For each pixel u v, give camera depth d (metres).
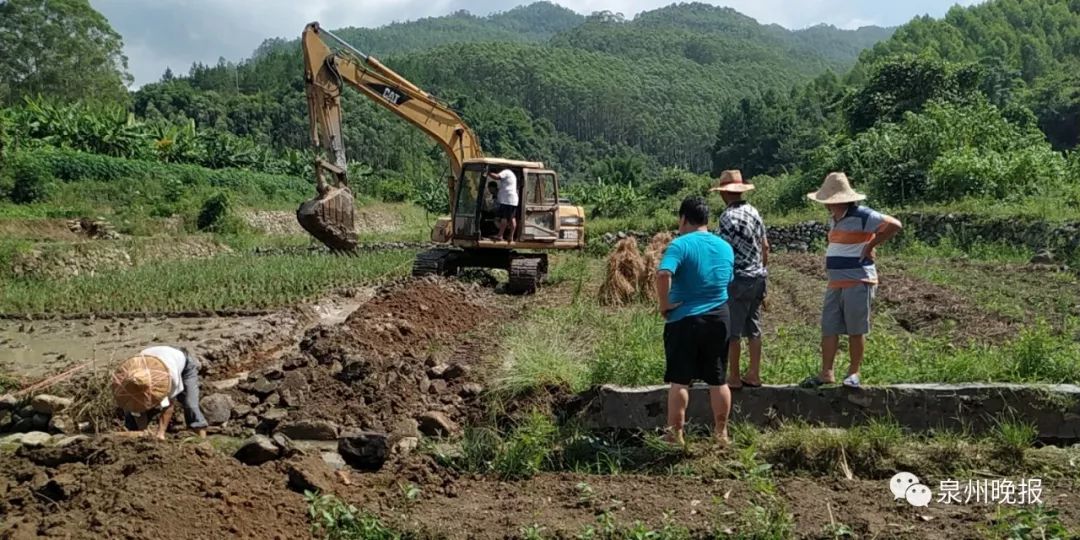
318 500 5.15
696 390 6.91
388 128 77.88
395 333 10.16
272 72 110.44
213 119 74.06
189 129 41.41
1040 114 51.22
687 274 6.20
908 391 6.73
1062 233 18.31
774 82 187.62
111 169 32.22
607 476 5.99
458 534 4.89
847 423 6.81
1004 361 7.65
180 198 32.06
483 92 124.31
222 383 8.79
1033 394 6.62
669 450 6.23
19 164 28.31
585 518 5.12
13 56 62.84
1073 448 6.29
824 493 5.48
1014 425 6.37
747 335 6.93
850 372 6.88
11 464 5.47
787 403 6.87
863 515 5.05
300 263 18.89
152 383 6.22
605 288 13.20
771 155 70.94
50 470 5.34
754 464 5.79
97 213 27.94
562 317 11.24
